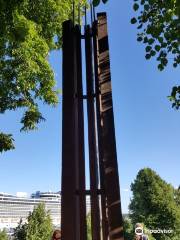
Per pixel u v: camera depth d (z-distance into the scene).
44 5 12.81
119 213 6.59
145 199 56.56
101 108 7.46
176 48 8.27
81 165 7.27
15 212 198.50
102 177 7.17
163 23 7.97
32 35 11.15
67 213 6.78
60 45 14.45
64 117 7.40
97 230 6.86
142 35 8.48
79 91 7.84
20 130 13.42
